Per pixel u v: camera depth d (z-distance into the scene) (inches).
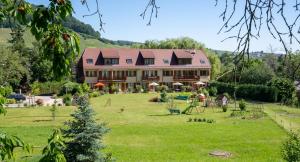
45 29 165.0
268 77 2482.8
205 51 3757.4
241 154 1083.9
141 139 1298.0
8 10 164.6
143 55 3245.6
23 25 167.8
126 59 3230.8
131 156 1037.8
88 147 657.0
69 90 2805.1
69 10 164.2
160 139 1302.9
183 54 3324.3
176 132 1439.5
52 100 2559.1
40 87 2896.2
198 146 1190.9
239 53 138.2
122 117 1830.7
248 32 136.6
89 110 674.2
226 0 137.6
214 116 1914.4
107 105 2297.0
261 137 1337.4
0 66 2236.7
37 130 1405.0
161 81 3267.7
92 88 3137.3
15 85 2827.3
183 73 3309.5
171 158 1025.5
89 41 5664.4
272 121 1720.0
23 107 2156.7
